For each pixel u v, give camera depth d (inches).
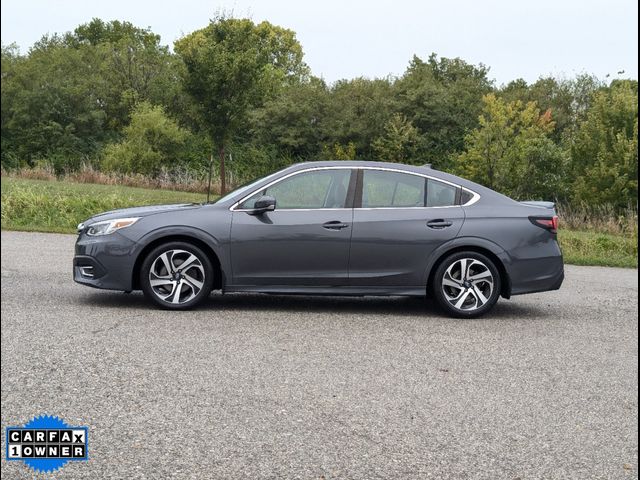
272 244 333.7
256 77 1021.2
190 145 1469.0
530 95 1620.3
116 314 321.1
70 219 697.6
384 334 301.4
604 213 1050.1
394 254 336.8
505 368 255.1
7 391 212.4
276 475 161.8
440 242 337.4
